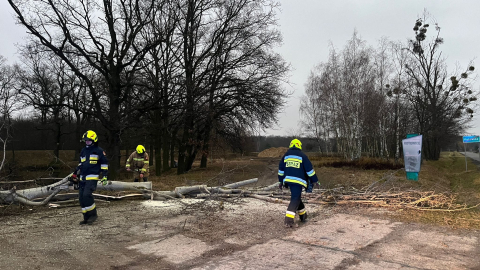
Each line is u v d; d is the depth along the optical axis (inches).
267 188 434.3
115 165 740.0
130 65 792.3
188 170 968.9
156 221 256.7
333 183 569.9
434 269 152.9
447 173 896.3
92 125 1058.1
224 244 196.1
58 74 1295.5
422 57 1191.6
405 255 173.3
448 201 339.3
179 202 341.1
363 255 173.6
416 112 1232.8
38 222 252.5
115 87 746.8
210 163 1230.9
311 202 339.9
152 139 1058.7
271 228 234.2
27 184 434.9
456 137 1737.2
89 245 193.8
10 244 193.6
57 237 210.2
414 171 564.1
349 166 919.0
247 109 855.7
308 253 177.5
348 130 1109.1
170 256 174.7
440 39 1175.6
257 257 171.8
